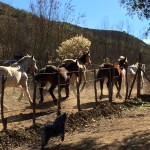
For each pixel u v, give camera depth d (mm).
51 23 27969
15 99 17641
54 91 20250
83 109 15664
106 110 15367
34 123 12531
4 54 28062
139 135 11680
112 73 17953
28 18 29938
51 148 10820
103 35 40438
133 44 41188
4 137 11297
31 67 16531
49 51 27734
